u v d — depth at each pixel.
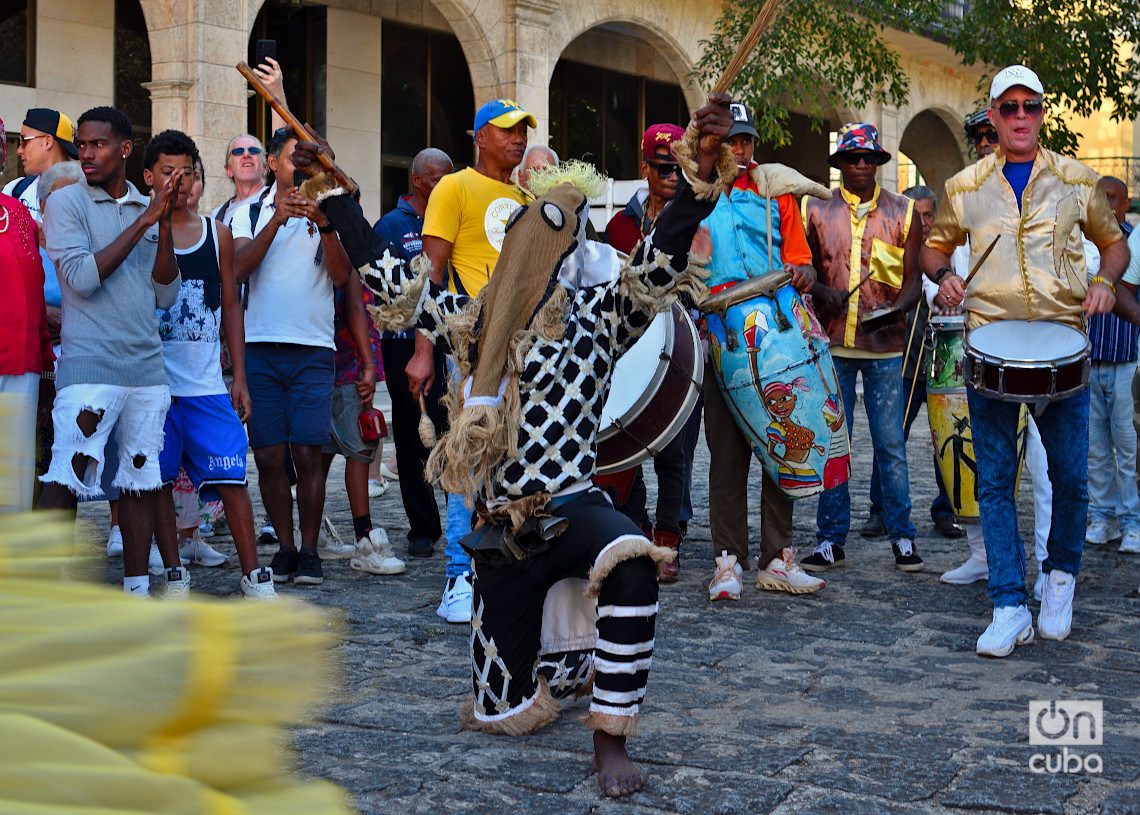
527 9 16.08
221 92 13.08
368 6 17.08
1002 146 4.34
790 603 4.85
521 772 2.85
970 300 4.45
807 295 5.02
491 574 2.91
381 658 3.91
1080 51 13.77
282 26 16.98
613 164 21.36
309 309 5.07
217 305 4.62
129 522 4.18
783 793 2.71
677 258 2.66
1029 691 3.59
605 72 21.06
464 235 4.38
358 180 17.11
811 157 26.09
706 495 8.03
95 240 4.01
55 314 4.79
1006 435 4.16
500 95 16.14
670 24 18.34
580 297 2.79
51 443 4.40
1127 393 6.05
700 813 2.60
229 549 6.09
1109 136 29.23
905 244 5.55
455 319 2.83
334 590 5.02
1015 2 14.12
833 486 4.90
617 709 2.64
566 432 2.74
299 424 5.09
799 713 3.35
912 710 3.38
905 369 6.37
